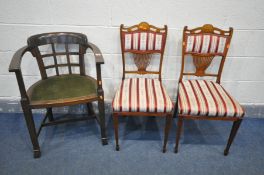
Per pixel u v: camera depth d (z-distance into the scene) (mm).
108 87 1973
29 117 1396
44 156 1578
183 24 1672
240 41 1735
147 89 1548
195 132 1857
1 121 1915
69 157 1577
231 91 1999
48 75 1888
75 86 1540
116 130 1541
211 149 1684
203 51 1616
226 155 1627
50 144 1687
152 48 1630
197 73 1732
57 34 1572
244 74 1892
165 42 1612
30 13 1613
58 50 1771
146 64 1736
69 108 2035
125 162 1552
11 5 1574
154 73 1754
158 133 1842
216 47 1592
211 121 1996
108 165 1524
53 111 2043
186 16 1640
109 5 1596
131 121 1979
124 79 1731
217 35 1568
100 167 1507
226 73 1896
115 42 1747
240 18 1639
